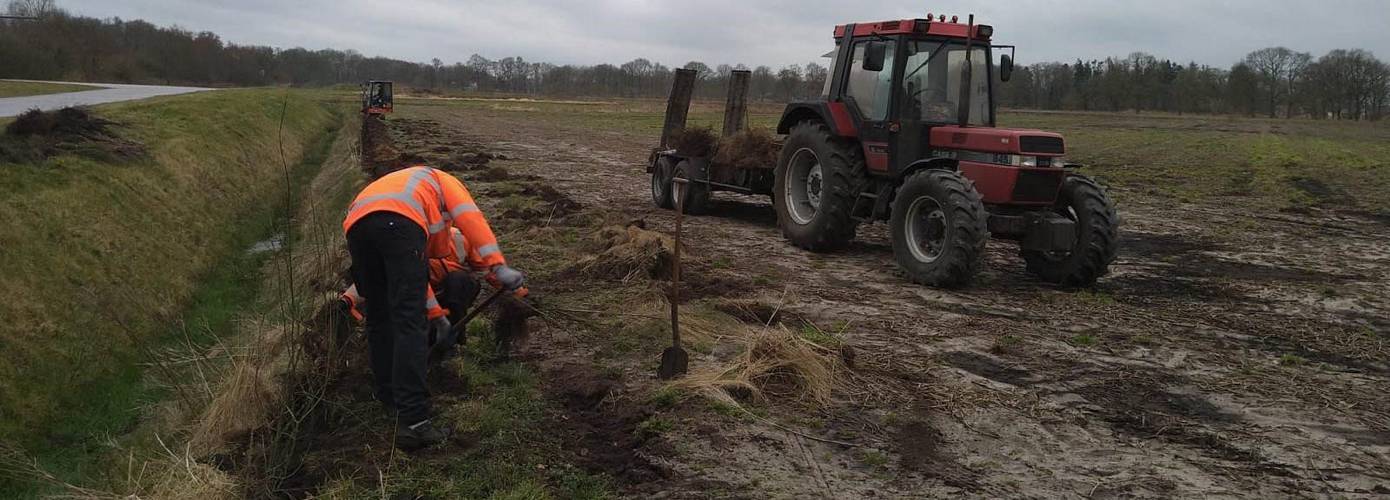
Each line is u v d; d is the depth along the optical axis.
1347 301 8.55
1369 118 77.75
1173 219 14.49
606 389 5.20
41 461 6.48
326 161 24.03
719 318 6.84
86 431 7.03
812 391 5.34
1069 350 6.59
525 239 9.95
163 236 11.73
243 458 4.59
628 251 8.30
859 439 4.80
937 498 4.16
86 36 87.06
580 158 23.50
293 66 115.81
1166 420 5.23
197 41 102.75
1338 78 79.19
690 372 5.54
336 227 11.72
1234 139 35.06
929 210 8.67
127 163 12.98
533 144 28.64
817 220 9.95
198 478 4.23
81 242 9.94
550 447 4.53
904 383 5.67
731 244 10.59
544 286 7.74
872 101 9.67
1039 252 9.04
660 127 42.16
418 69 132.00
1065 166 9.10
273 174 19.73
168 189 13.35
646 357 5.89
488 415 4.77
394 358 4.30
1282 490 4.36
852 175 9.77
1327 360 6.59
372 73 126.62
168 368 6.89
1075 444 4.86
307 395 4.93
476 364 5.58
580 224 11.07
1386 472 4.60
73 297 8.84
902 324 7.14
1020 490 4.28
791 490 4.19
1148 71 88.38
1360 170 22.61
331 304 5.32
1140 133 41.22
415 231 4.26
